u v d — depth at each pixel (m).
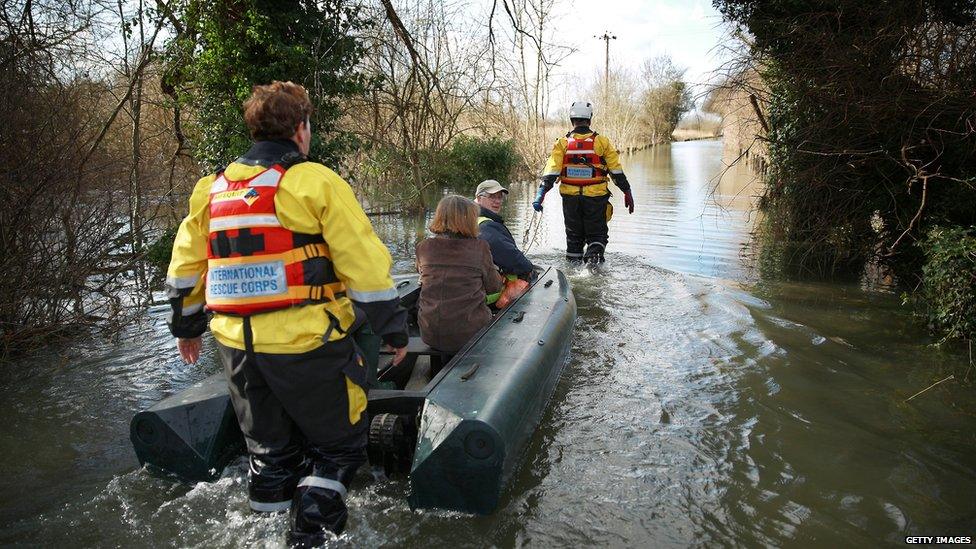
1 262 4.93
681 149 42.53
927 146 6.04
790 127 7.38
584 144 7.25
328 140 8.88
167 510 2.69
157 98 10.78
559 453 3.20
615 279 6.73
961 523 2.64
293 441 2.48
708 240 8.87
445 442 2.57
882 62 6.15
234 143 7.75
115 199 6.65
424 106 10.59
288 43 7.81
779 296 6.07
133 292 6.43
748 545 2.50
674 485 2.92
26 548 2.46
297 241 2.24
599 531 2.58
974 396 3.87
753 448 3.26
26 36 6.29
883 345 4.74
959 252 4.67
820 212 7.21
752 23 7.04
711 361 4.45
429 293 3.65
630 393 3.93
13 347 4.79
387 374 3.61
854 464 3.11
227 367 2.33
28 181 5.11
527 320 4.02
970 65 5.68
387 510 2.68
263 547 2.43
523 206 13.25
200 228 2.39
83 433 3.50
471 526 2.58
